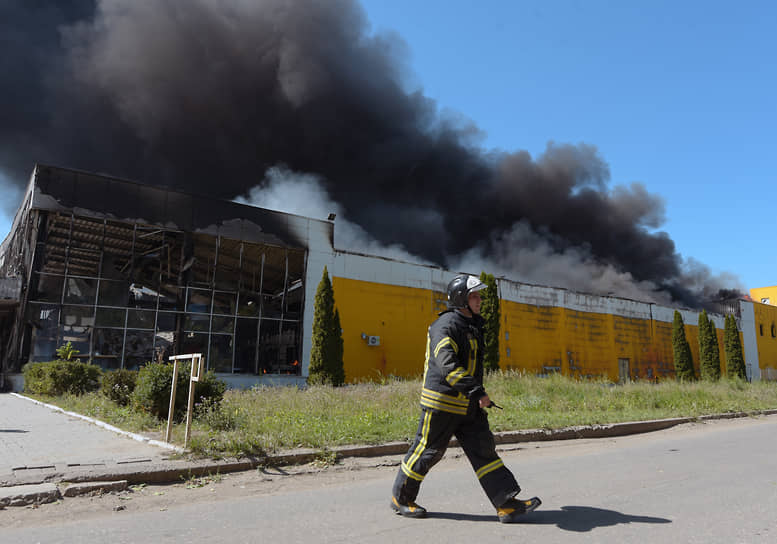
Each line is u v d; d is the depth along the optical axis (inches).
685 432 397.4
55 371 564.7
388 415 360.8
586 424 372.2
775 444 313.1
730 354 1504.7
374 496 172.9
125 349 840.9
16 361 752.3
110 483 174.6
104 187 851.4
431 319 1167.6
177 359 258.2
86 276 824.9
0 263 1107.9
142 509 154.2
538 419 378.6
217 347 925.2
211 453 218.5
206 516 144.9
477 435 138.9
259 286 991.6
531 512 149.2
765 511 149.9
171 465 197.5
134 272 866.8
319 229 1067.9
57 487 166.4
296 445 249.6
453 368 129.7
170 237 911.0
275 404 411.8
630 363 1588.3
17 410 442.3
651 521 138.6
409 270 1161.4
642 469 225.6
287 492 181.3
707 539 122.6
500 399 485.4
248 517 143.7
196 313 912.9
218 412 302.0
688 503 160.1
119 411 372.2
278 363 981.8
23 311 767.1
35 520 139.7
